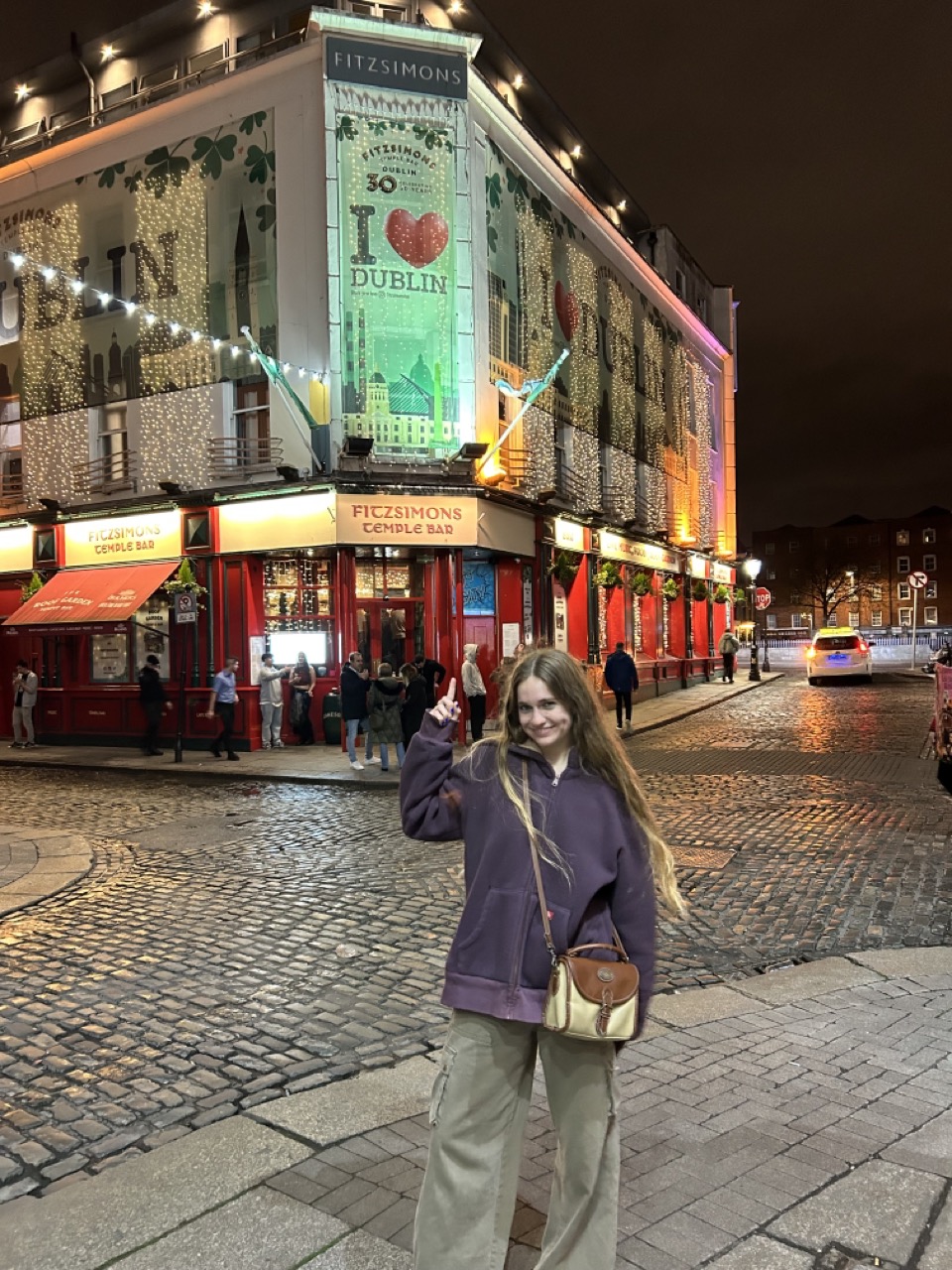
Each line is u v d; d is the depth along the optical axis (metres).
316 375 15.80
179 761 14.95
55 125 20.58
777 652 51.09
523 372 19.02
